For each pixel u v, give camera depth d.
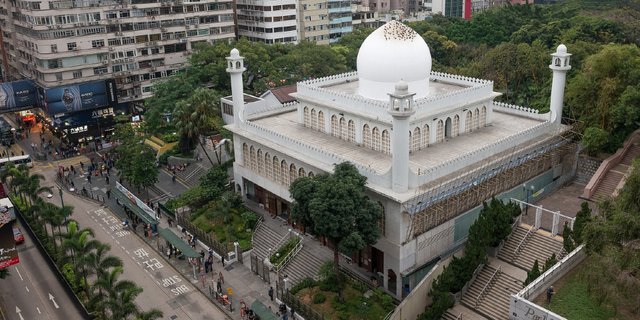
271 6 141.62
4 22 137.25
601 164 71.69
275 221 73.94
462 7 199.12
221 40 128.50
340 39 150.12
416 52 68.50
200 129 92.38
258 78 122.75
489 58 103.75
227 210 75.06
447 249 61.28
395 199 54.62
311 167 65.44
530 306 43.56
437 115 67.94
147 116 108.44
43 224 74.88
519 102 98.25
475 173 61.28
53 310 62.00
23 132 125.94
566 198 69.56
